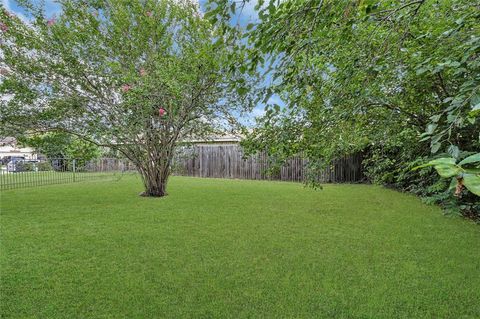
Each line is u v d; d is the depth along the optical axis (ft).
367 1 4.53
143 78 17.88
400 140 8.65
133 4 18.25
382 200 18.80
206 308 6.30
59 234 11.44
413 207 16.42
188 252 9.50
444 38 5.25
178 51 19.44
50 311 6.16
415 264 8.40
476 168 1.71
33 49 16.94
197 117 20.24
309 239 10.74
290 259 8.87
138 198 19.90
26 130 18.15
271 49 4.58
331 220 13.56
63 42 17.25
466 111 3.21
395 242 10.32
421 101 7.96
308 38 4.74
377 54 5.76
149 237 11.05
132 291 7.00
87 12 17.72
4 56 16.56
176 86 17.07
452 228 12.00
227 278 7.66
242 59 4.78
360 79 6.16
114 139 19.25
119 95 18.74
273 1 4.13
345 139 7.65
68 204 17.60
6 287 7.15
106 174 35.35
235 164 36.19
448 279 7.45
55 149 20.35
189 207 16.69
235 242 10.44
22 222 13.26
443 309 6.14
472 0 5.10
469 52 4.10
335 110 6.37
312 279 7.57
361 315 5.98
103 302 6.52
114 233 11.57
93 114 18.78
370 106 7.19
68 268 8.27
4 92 16.67
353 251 9.48
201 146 38.60
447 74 6.26
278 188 25.39
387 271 7.97
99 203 17.94
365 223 12.98
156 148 20.84
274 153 7.53
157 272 8.03
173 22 19.29
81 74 17.80
